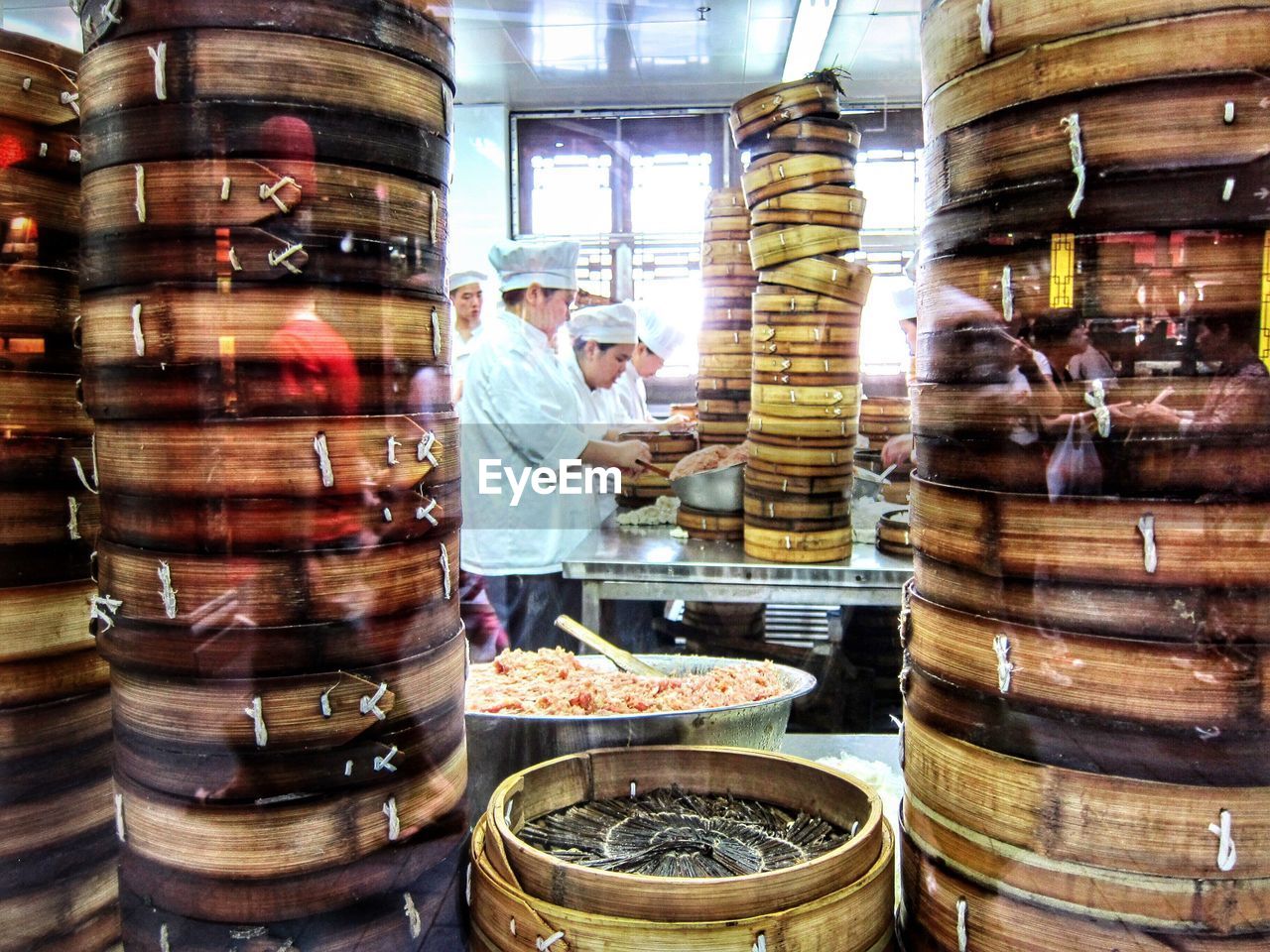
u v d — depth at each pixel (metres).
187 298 1.10
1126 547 1.00
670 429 3.54
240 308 1.10
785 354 2.66
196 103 1.08
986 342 1.09
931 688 1.20
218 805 1.16
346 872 1.19
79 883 1.52
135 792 1.21
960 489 1.13
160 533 1.14
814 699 2.32
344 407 1.14
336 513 1.15
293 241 1.10
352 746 1.18
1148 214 0.98
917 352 1.25
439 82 1.24
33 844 1.47
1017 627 1.08
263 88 1.08
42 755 1.47
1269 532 0.98
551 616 2.50
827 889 1.20
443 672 1.28
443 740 1.29
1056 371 1.03
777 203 2.72
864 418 3.10
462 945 1.33
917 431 1.24
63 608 1.47
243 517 1.12
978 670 1.12
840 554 2.72
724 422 3.44
